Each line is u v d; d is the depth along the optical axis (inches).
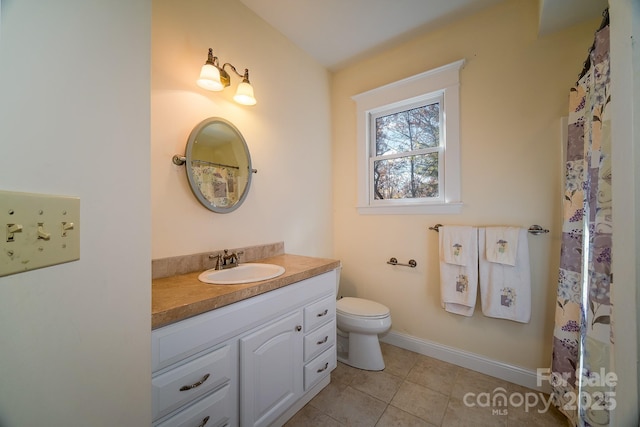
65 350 17.3
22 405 14.9
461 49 69.3
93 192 19.2
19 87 15.0
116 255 21.0
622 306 19.3
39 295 15.8
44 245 15.9
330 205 93.4
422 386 61.7
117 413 21.1
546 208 59.0
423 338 76.4
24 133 15.1
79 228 18.2
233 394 40.1
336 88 94.3
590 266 38.6
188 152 51.5
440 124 74.7
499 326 65.0
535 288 60.2
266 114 69.4
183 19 51.7
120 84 21.4
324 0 62.0
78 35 18.3
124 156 21.7
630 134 19.0
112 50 20.8
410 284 78.9
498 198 64.6
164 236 48.9
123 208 21.6
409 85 77.0
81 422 18.3
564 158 56.3
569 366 49.8
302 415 52.7
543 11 51.8
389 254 82.9
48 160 16.3
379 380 64.0
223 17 58.8
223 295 37.9
